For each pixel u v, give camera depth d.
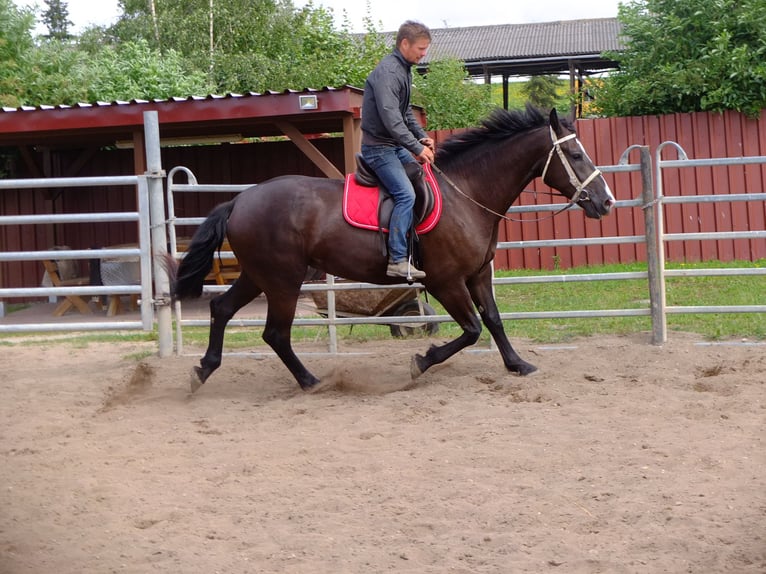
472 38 32.47
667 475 4.75
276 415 6.41
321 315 9.87
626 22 16.47
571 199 6.88
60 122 12.61
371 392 7.05
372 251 6.62
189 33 26.55
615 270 14.02
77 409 6.78
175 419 6.41
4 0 18.06
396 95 6.46
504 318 8.21
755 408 6.00
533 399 6.51
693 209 14.63
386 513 4.39
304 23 26.44
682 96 15.12
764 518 4.11
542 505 4.41
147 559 3.93
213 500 4.66
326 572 3.75
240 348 9.21
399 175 6.50
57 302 15.24
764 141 14.46
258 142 15.84
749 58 14.75
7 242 15.93
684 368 7.23
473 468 5.00
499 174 6.82
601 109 16.89
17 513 4.53
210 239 6.95
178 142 15.28
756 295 10.78
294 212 6.73
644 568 3.68
